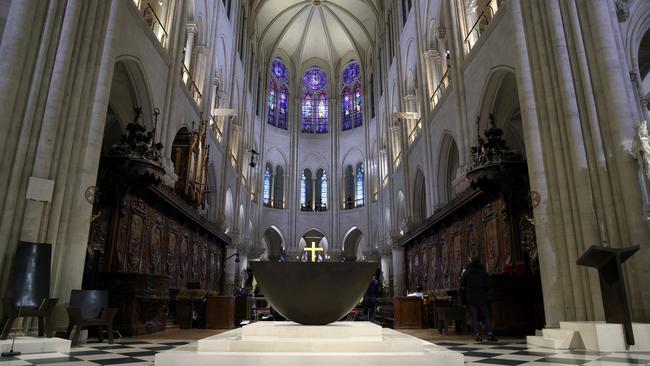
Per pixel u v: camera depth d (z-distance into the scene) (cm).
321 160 4266
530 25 956
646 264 741
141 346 737
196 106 1956
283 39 4291
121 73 1348
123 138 1155
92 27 915
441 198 1998
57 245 816
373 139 3847
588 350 674
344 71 4428
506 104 1551
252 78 3622
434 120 2077
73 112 861
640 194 768
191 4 1936
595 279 788
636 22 1014
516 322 1052
